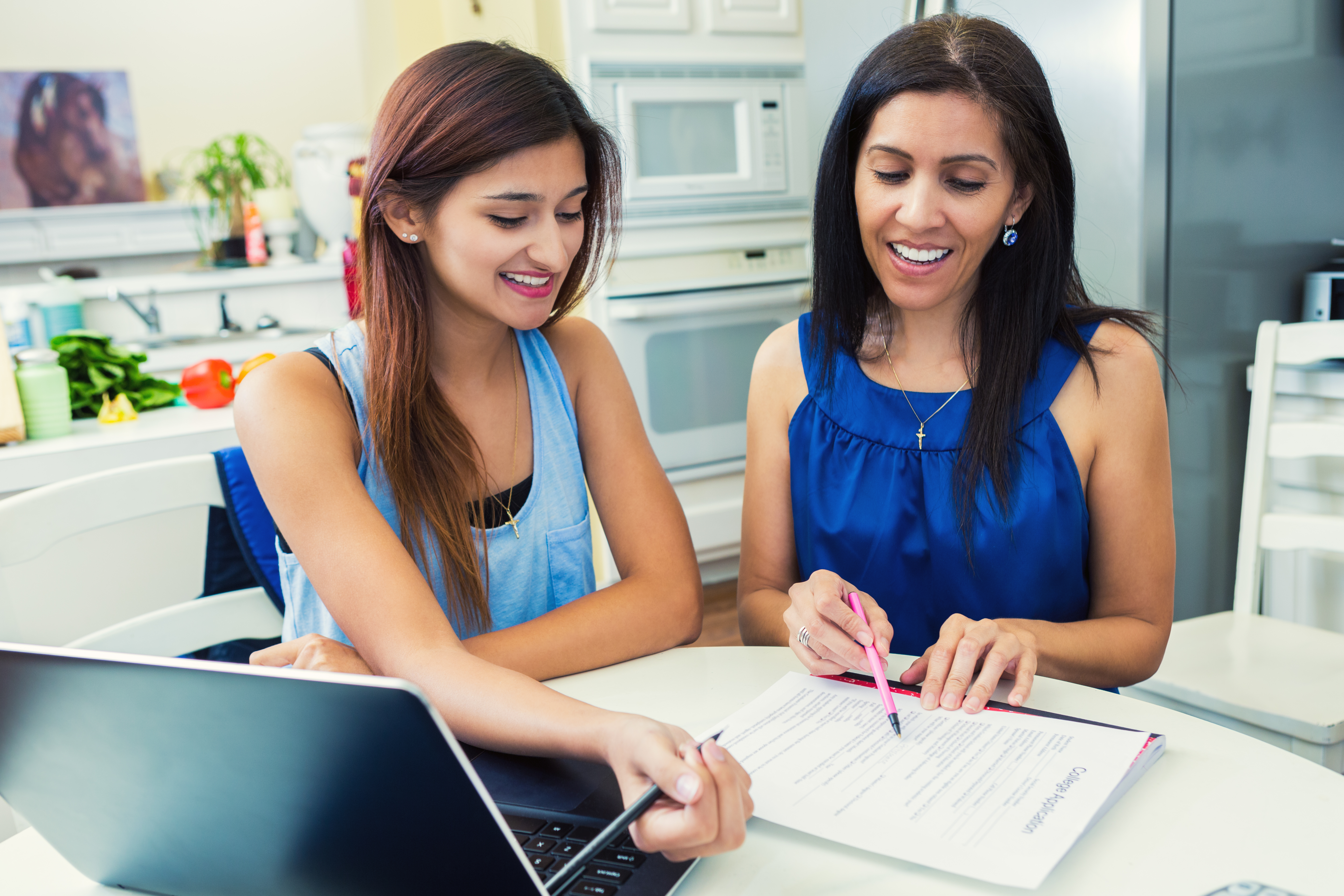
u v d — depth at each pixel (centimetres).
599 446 108
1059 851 53
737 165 306
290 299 318
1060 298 101
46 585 132
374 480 94
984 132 90
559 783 64
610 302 283
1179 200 176
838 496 109
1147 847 55
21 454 156
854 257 107
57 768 51
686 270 298
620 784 58
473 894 47
